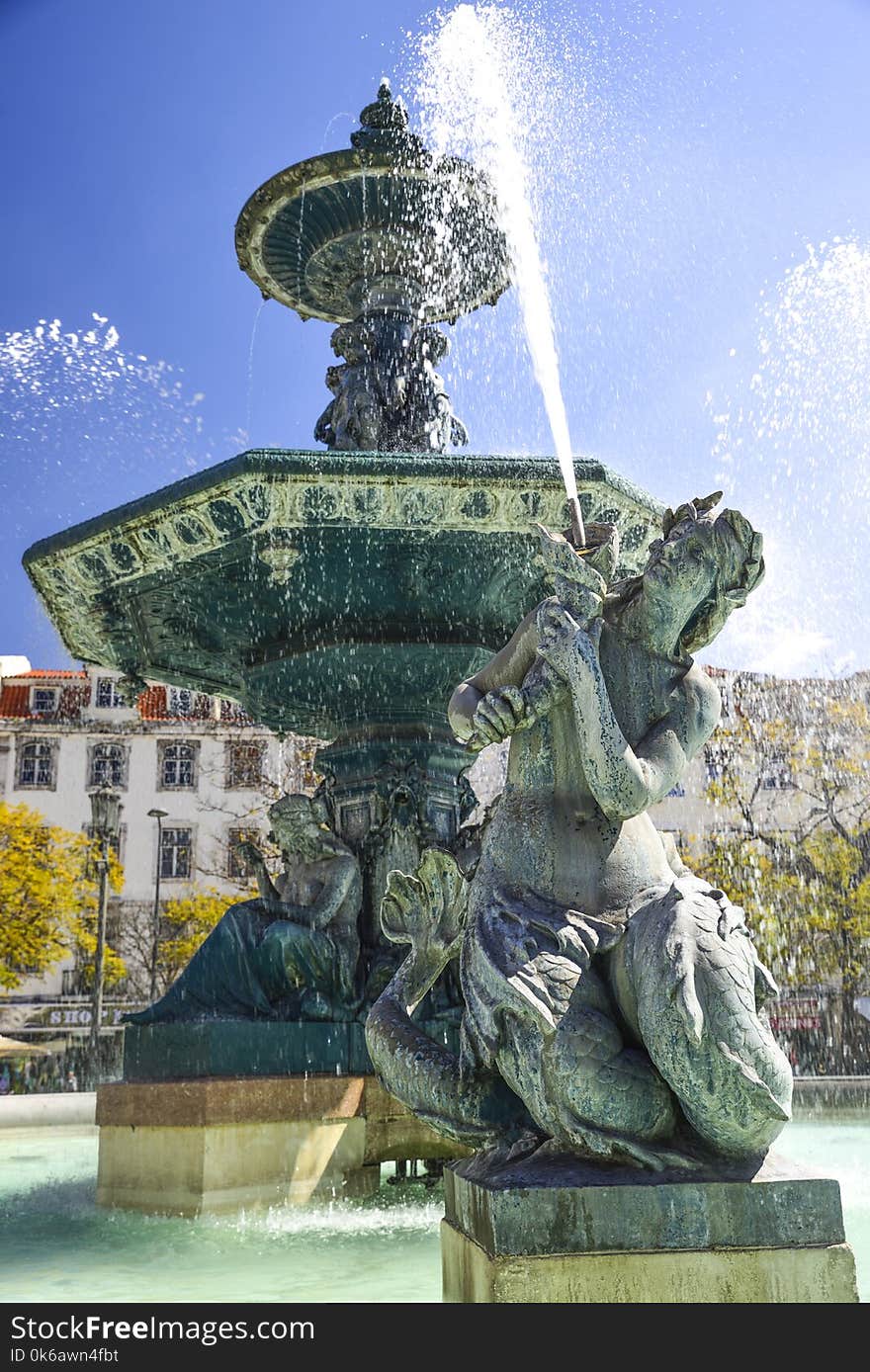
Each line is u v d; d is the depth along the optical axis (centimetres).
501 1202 205
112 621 634
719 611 256
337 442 697
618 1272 204
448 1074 255
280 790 2747
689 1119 217
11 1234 423
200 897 4325
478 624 608
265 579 577
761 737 3150
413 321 723
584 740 244
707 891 234
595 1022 223
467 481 524
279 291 784
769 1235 207
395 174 685
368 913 598
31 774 4494
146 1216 466
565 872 246
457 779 648
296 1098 497
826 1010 3059
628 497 543
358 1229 425
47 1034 4138
